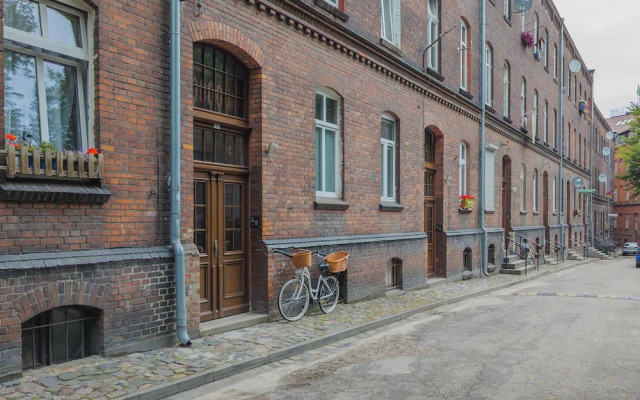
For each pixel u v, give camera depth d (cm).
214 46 780
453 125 1572
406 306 1055
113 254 597
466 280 1614
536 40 2566
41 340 561
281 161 867
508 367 637
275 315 843
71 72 598
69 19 593
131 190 627
